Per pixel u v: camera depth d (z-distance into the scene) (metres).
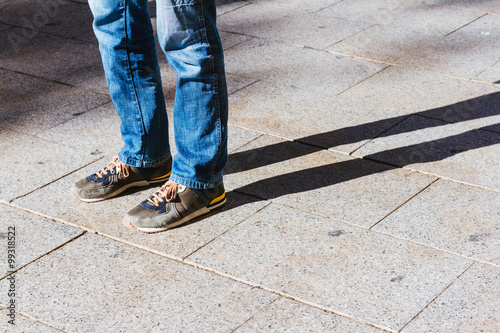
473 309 2.72
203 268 3.02
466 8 6.25
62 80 5.02
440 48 5.36
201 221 3.37
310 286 2.88
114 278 2.97
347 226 3.28
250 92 4.72
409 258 3.04
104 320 2.72
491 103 4.48
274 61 5.21
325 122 4.30
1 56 5.45
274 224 3.31
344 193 3.55
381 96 4.62
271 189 3.61
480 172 3.71
